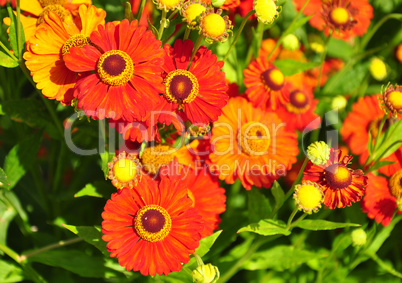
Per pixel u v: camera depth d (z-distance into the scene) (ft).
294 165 1.98
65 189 2.09
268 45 2.02
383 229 1.88
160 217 1.54
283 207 1.99
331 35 2.00
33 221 2.08
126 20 1.49
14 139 2.06
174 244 1.55
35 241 1.97
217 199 1.69
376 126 1.92
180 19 1.63
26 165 1.79
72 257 1.81
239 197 2.05
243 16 1.86
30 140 1.78
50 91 1.52
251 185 1.80
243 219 1.93
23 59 1.59
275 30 2.10
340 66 2.20
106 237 1.52
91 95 1.47
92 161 2.06
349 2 2.02
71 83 1.53
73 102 1.53
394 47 2.23
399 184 1.76
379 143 1.83
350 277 2.04
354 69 2.18
